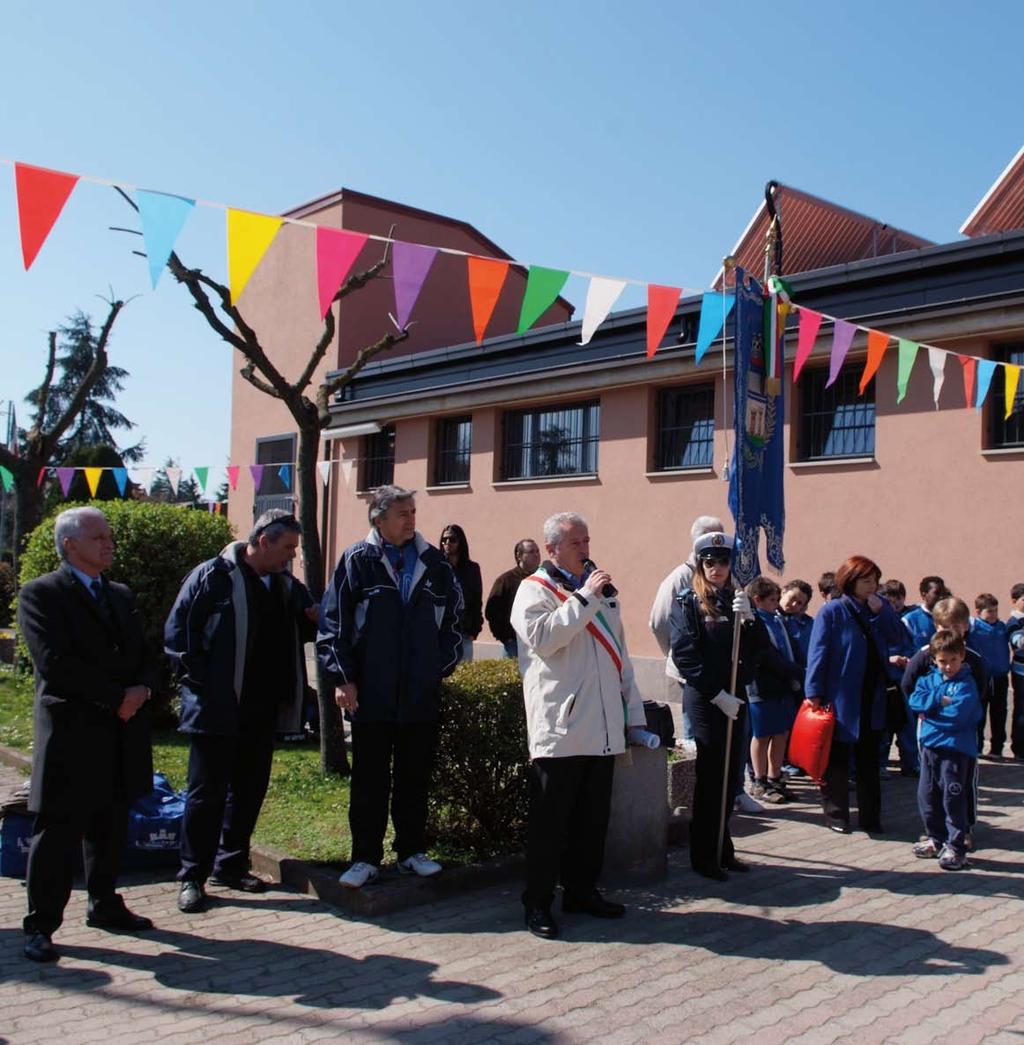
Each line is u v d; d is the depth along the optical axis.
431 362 15.92
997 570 9.92
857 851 6.12
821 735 6.41
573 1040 3.62
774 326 6.09
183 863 4.86
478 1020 3.75
